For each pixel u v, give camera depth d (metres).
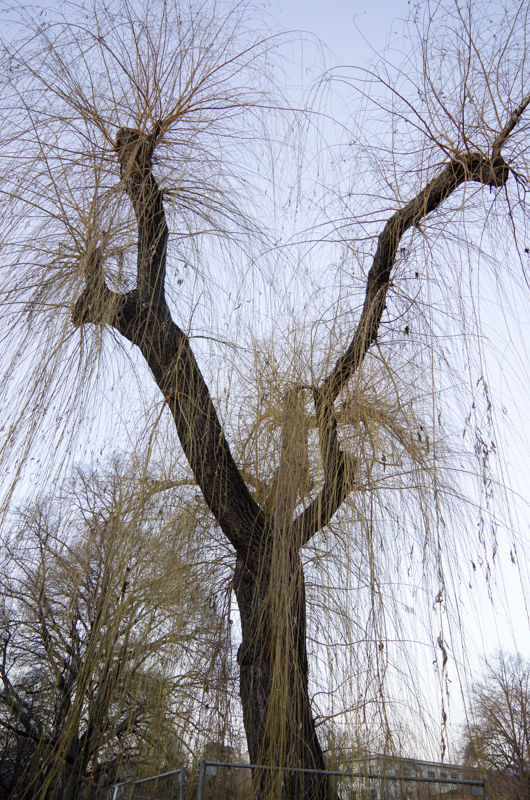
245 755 4.36
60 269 3.53
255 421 3.93
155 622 3.57
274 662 3.25
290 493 3.41
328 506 3.43
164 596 3.54
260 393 3.84
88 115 3.85
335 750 3.10
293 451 3.48
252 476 4.12
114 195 3.66
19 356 3.17
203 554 4.21
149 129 4.09
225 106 4.17
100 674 3.36
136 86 4.02
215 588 4.39
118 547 3.34
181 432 3.76
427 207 3.66
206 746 4.13
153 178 4.00
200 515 4.18
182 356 3.82
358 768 2.87
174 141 4.18
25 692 8.84
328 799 3.04
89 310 3.42
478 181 3.45
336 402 3.65
